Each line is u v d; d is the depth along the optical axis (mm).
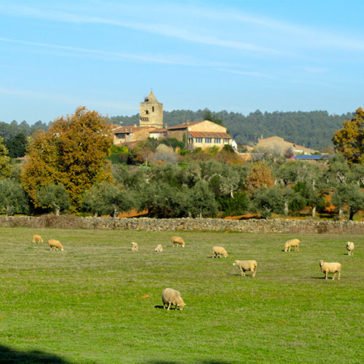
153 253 67688
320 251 70500
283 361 26359
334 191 118375
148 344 28953
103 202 116938
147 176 141250
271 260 61750
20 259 61406
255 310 36906
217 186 127188
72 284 45375
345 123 165000
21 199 128125
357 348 28781
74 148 127062
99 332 31312
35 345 28562
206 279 48469
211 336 30719
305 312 36469
